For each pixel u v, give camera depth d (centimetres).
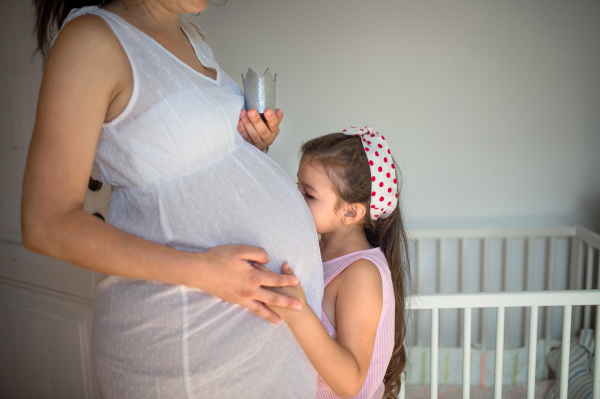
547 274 201
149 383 60
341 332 84
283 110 199
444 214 204
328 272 91
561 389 123
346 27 193
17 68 133
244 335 62
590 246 184
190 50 75
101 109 56
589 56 189
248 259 61
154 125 59
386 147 97
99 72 55
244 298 60
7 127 138
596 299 118
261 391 63
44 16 69
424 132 198
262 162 75
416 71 194
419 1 189
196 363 59
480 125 197
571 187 199
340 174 91
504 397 182
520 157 198
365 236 104
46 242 54
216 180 65
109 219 67
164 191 61
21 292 147
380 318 89
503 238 201
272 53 196
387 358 92
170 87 61
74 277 134
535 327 120
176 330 59
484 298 118
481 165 200
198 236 62
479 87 194
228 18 194
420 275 201
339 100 197
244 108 88
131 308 61
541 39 189
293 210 73
